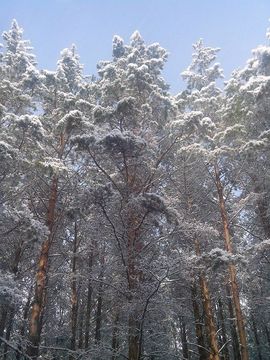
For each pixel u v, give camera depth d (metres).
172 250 16.25
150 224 15.68
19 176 15.53
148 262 14.91
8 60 21.66
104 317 23.47
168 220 14.52
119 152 14.50
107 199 14.88
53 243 19.41
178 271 14.53
